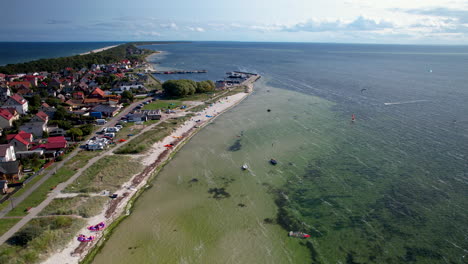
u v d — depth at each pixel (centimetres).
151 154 8475
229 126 11088
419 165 7481
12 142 8050
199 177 7275
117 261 4622
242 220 5644
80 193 6247
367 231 5228
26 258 4353
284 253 4809
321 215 5722
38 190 6291
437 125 10406
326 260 4634
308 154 8406
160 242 5053
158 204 6153
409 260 4556
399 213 5666
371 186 6631
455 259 4544
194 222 5584
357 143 9050
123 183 6838
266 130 10506
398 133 9756
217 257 4744
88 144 8600
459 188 6406
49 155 7988
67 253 4659
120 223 5519
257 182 7006
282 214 5797
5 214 5409
